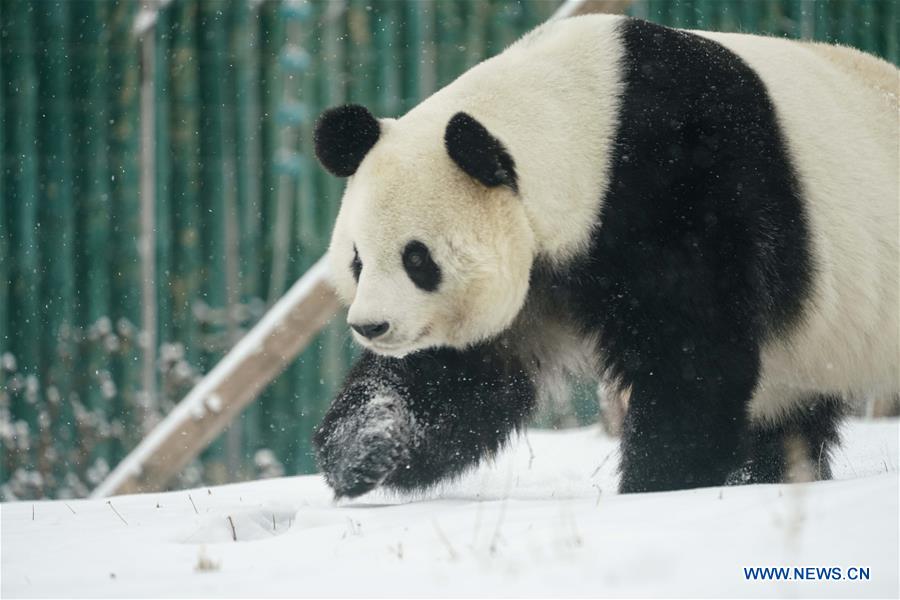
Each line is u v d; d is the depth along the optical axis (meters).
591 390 14.06
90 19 23.62
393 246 10.29
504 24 23.78
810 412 12.71
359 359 11.49
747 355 10.50
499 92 10.89
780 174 10.79
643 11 23.11
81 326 23.45
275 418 23.19
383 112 23.77
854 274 11.23
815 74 11.70
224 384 18.77
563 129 10.67
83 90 23.59
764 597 5.84
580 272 10.66
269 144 23.78
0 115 23.42
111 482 19.27
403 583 6.52
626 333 10.62
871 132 11.72
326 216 23.73
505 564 6.67
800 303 10.93
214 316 23.59
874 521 6.72
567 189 10.55
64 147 23.53
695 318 10.40
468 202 10.40
